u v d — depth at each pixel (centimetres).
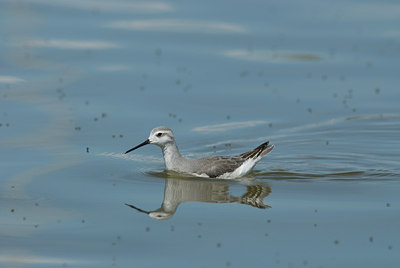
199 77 2558
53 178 1755
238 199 1650
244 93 2433
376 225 1469
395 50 2839
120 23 3114
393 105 2350
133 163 1908
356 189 1709
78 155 1920
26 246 1371
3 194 1639
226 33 3023
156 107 2294
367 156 1977
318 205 1596
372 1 3472
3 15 3148
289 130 2167
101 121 2167
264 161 1953
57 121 2150
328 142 2077
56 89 2412
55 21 3112
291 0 3469
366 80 2567
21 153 1908
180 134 2111
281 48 2872
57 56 2719
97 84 2466
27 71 2562
